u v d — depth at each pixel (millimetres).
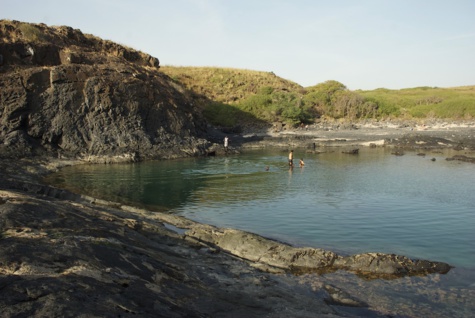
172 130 41781
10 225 9320
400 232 14570
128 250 9320
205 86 88125
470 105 81312
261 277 10031
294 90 94688
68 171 28875
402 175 27406
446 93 113000
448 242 13430
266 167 30141
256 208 18250
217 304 7652
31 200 11688
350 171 29438
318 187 23234
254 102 75750
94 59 41156
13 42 35875
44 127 33344
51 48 38250
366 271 10703
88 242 8844
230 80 93062
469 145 44719
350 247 12969
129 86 38562
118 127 36750
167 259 10039
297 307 8234
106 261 8078
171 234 13055
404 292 9492
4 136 31281
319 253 11461
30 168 27734
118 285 7062
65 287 6340
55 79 34594
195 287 8422
